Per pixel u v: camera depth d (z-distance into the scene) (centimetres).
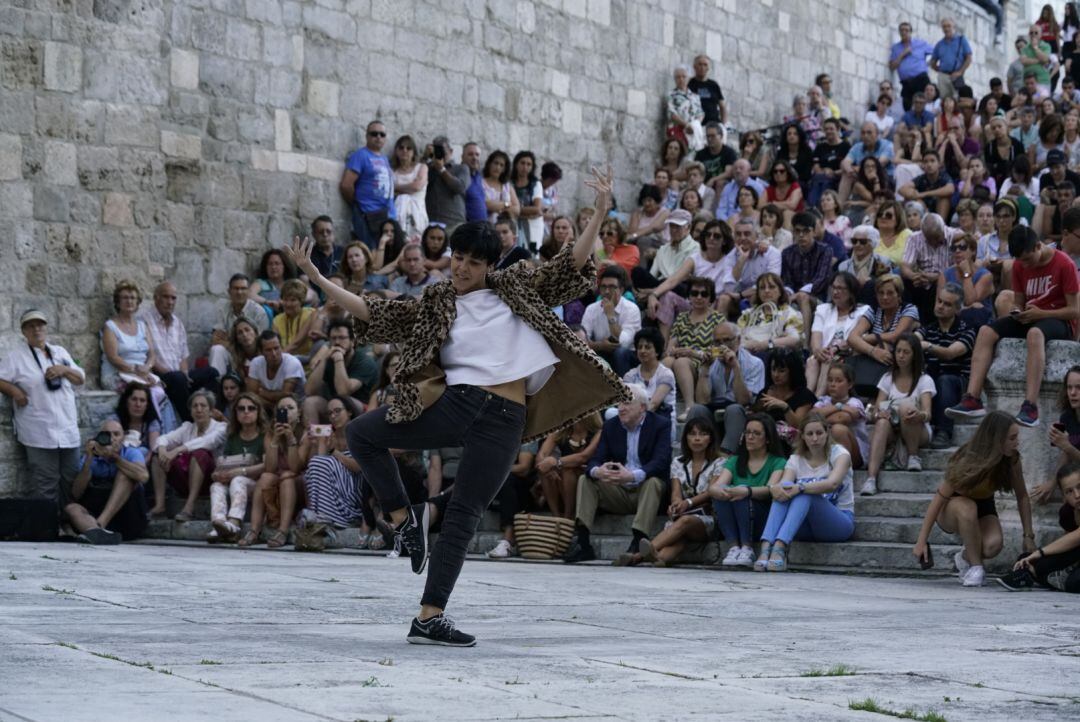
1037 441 1225
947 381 1393
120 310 1689
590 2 2342
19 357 1539
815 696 536
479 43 2150
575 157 2316
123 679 529
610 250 1900
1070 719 498
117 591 893
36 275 1664
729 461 1281
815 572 1236
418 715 468
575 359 659
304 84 1917
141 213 1755
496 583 1031
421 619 655
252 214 1862
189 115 1800
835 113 2738
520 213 2114
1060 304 1245
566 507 1359
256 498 1459
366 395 1594
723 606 894
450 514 656
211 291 1817
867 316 1491
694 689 541
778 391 1406
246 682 528
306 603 844
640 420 1337
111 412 1630
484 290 665
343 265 1777
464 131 2128
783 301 1595
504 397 649
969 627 805
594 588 1009
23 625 698
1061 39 3022
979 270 1573
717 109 2498
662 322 1731
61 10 1688
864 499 1323
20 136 1658
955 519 1145
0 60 1645
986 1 3338
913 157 2258
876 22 3002
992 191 2116
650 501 1299
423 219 1967
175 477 1542
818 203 2233
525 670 579
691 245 1880
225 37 1836
